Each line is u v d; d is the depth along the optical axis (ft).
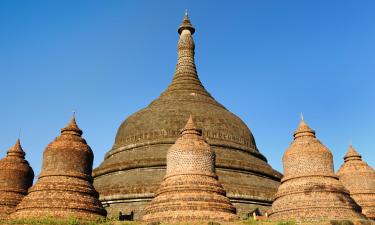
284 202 115.96
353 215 111.14
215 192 114.52
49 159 123.44
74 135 129.49
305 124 127.75
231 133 177.06
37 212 113.60
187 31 217.56
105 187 153.17
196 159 117.91
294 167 120.37
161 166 156.97
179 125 172.04
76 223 108.68
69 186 119.24
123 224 108.27
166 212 109.70
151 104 195.52
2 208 139.54
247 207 147.74
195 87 200.13
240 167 161.58
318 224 103.65
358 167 154.10
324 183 115.24
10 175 146.61
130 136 176.55
